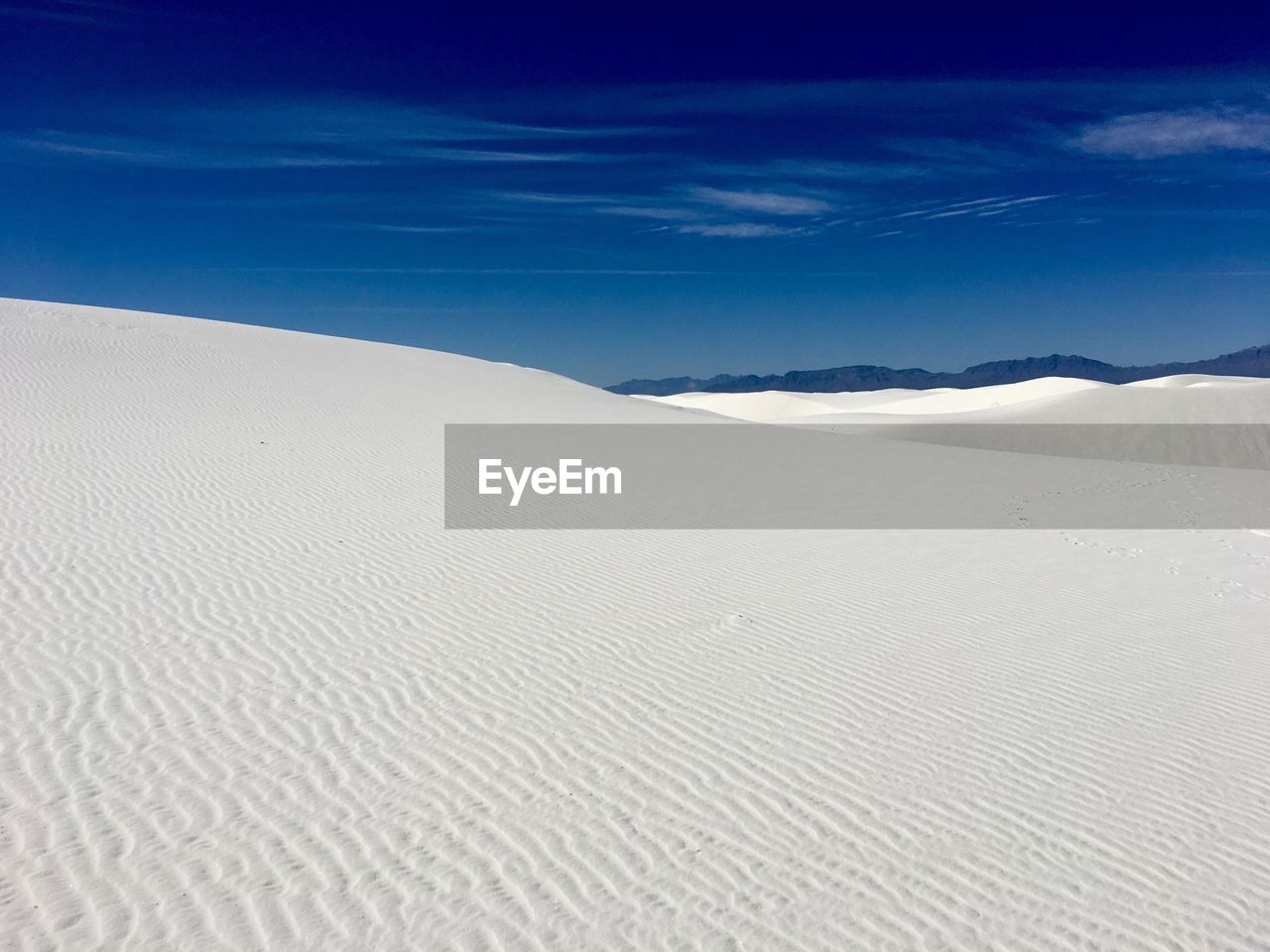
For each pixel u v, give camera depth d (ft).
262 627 28.60
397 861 16.55
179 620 28.68
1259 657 30.86
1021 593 38.40
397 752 20.80
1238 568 45.50
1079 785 20.71
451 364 130.31
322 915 14.93
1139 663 29.63
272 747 20.67
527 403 104.27
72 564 33.58
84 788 18.35
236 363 93.97
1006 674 27.99
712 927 15.15
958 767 21.42
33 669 24.12
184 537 38.40
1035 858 17.62
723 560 41.60
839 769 21.04
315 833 17.29
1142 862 17.62
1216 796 20.44
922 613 34.53
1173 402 180.14
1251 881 17.12
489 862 16.69
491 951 14.32
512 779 19.83
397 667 25.94
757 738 22.50
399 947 14.29
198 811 17.79
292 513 44.45
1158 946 15.17
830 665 28.07
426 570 36.40
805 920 15.44
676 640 29.84
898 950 14.80
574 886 16.11
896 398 448.65
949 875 16.94
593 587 35.70
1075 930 15.49
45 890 15.11
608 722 23.04
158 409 69.72
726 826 18.33
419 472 57.77
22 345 83.30
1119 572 43.32
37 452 52.29
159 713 22.03
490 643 28.53
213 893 15.30
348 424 73.61
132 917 14.58
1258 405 173.88
